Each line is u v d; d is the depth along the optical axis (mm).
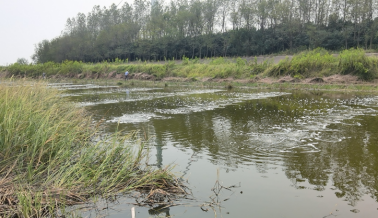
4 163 3688
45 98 6488
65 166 3617
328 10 50406
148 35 62625
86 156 3986
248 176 4012
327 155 4836
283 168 4297
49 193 3139
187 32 61031
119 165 3949
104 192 3410
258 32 50781
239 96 14758
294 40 48000
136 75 32469
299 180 3850
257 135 6273
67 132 4684
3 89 5094
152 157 4859
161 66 32125
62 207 3055
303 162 4523
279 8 48125
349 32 43875
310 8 51688
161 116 8875
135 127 7238
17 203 2984
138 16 76625
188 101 12828
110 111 9969
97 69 37156
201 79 26547
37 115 4672
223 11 59312
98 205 3180
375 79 18562
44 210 3010
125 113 9492
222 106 11023
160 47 57000
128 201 3311
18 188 3193
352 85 17703
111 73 34969
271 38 48688
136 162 4211
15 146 3865
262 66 24562
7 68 32312
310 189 3580
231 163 4551
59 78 36094
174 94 16391
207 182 3836
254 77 23219
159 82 27750
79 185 3438
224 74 25531
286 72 22188
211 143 5695
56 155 3852
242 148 5336
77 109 7656
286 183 3766
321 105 10680
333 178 3891
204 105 11383
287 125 7250
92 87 23078
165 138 6113
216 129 6938
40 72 37625
